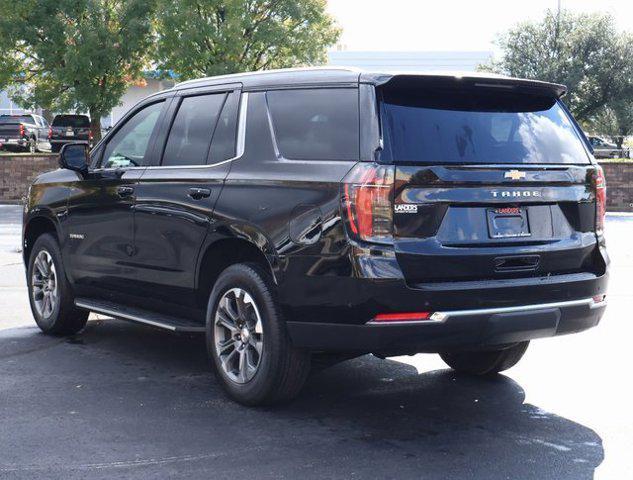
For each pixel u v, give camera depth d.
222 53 32.97
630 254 14.60
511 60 41.09
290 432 4.82
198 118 5.93
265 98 5.44
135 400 5.43
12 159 28.89
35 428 4.84
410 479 4.12
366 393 5.70
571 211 5.14
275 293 5.05
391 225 4.57
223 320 5.39
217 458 4.38
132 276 6.27
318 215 4.76
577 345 7.25
